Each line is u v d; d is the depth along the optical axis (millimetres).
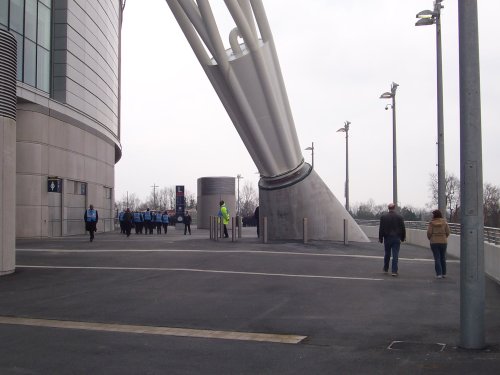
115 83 51375
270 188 25688
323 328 8984
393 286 13570
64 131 35844
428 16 23219
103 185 44656
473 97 7477
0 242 15125
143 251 21266
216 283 13781
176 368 6758
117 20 52938
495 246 15383
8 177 15289
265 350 7613
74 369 6711
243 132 24375
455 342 7973
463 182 7523
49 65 35438
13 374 6504
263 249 21984
